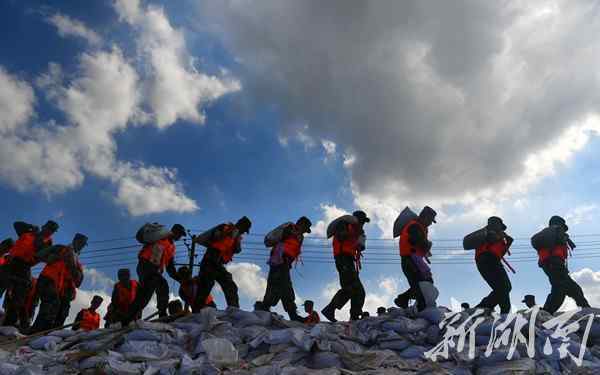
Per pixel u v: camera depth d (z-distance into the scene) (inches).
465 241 326.6
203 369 217.9
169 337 258.1
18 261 348.2
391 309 313.4
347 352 241.9
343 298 322.0
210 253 326.3
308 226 342.6
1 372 215.2
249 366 230.7
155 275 297.4
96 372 220.2
